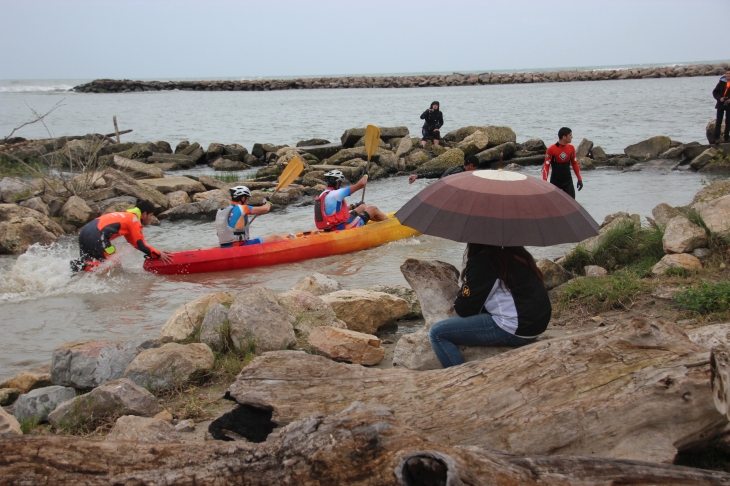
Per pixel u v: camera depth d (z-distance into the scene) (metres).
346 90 74.62
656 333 3.06
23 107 47.38
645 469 2.51
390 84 80.56
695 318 5.09
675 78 75.81
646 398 2.89
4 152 17.61
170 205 13.34
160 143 21.53
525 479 2.40
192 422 4.04
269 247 9.11
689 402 2.87
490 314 3.66
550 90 61.31
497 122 30.16
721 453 3.12
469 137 19.31
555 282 6.61
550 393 2.99
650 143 17.61
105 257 8.52
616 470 2.50
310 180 15.48
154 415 4.17
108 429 4.02
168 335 5.54
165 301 7.53
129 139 26.70
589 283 6.15
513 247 3.66
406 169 18.36
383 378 3.35
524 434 2.93
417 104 46.66
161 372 4.64
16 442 2.63
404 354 4.11
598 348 3.05
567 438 2.90
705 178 14.55
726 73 16.39
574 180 14.82
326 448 2.42
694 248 6.61
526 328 3.61
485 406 3.05
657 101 40.81
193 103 51.84
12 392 4.79
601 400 2.91
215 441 2.76
